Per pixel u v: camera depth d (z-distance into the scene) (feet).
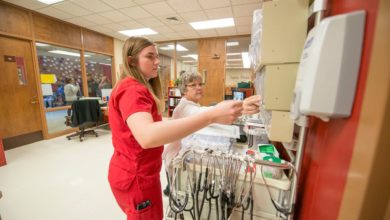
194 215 3.22
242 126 5.32
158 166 3.04
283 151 3.60
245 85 12.96
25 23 11.38
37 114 12.39
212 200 3.38
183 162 3.12
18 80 11.30
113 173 2.88
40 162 9.30
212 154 2.85
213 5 11.14
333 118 1.37
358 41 1.05
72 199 6.48
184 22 14.10
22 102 11.53
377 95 0.97
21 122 11.51
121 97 2.31
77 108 12.38
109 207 6.12
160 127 1.65
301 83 1.38
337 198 1.26
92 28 15.51
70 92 14.78
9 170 8.45
